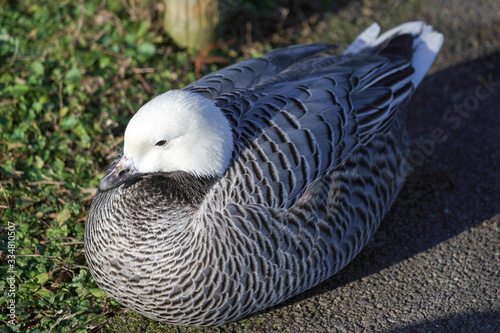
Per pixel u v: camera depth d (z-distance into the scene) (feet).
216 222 9.80
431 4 19.12
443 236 12.75
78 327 10.47
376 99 11.57
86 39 16.15
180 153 9.64
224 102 10.77
